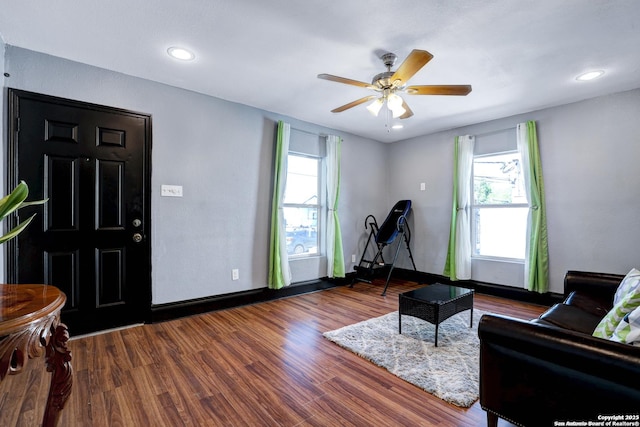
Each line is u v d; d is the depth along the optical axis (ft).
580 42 7.43
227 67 8.82
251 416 5.35
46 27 6.88
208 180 10.88
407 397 5.93
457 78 9.39
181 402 5.71
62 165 8.29
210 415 5.37
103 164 8.91
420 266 16.14
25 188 3.54
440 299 8.42
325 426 5.12
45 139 8.05
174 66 8.77
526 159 12.15
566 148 11.47
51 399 4.15
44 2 6.04
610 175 10.54
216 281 11.09
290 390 6.14
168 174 10.02
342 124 14.29
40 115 7.98
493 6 6.13
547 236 11.87
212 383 6.35
